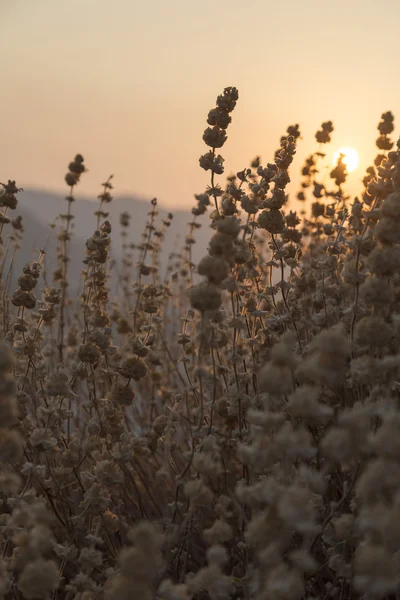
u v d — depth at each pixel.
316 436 1.00
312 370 0.73
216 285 0.83
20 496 0.91
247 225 1.07
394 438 0.61
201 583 0.77
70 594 0.97
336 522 0.83
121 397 1.03
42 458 1.12
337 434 0.66
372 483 0.60
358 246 0.99
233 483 1.12
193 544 1.05
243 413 1.06
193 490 0.84
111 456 1.00
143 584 0.62
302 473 0.73
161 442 1.06
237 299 1.12
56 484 1.04
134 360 1.02
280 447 0.74
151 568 0.63
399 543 0.58
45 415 1.02
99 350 1.06
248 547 0.91
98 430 1.04
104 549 1.08
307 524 0.65
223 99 1.07
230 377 1.09
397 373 0.90
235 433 1.04
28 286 1.06
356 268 0.99
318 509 0.85
